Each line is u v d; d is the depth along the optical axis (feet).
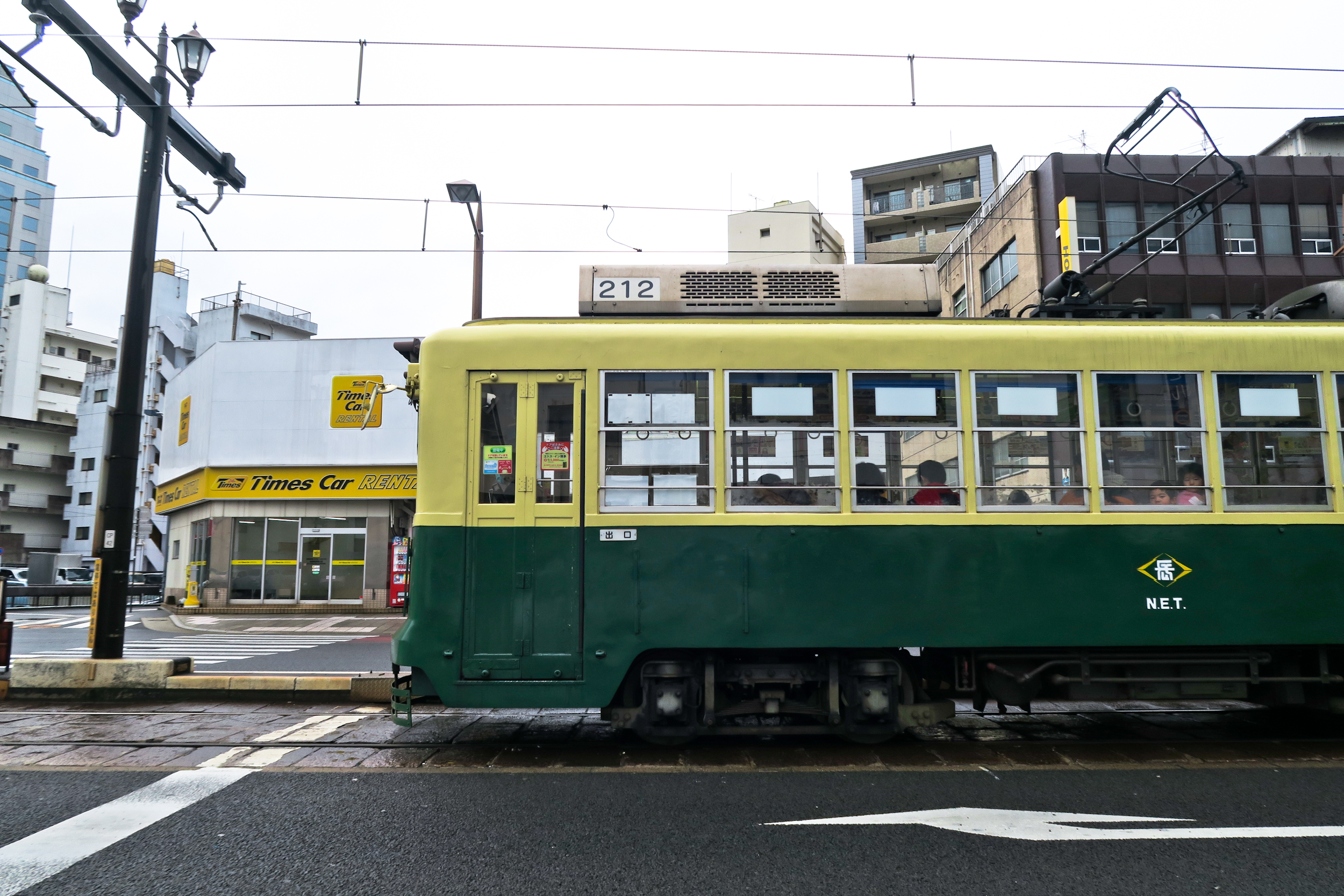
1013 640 19.16
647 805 15.38
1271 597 19.57
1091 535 19.53
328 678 25.96
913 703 19.83
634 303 22.03
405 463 71.20
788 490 19.45
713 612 18.93
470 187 48.98
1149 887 11.73
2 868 12.47
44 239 187.62
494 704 18.67
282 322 130.93
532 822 14.42
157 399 133.59
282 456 72.28
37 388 168.96
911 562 19.24
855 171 137.08
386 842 13.50
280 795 15.97
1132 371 20.25
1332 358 20.65
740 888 11.64
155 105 29.58
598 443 19.49
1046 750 19.63
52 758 18.80
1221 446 20.10
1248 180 75.41
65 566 117.39
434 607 18.93
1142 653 20.15
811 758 18.84
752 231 133.39
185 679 26.02
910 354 20.08
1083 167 73.67
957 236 94.12
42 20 25.07
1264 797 15.90
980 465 19.72
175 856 12.92
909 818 14.61
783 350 19.94
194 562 75.82
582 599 18.97
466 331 20.10
